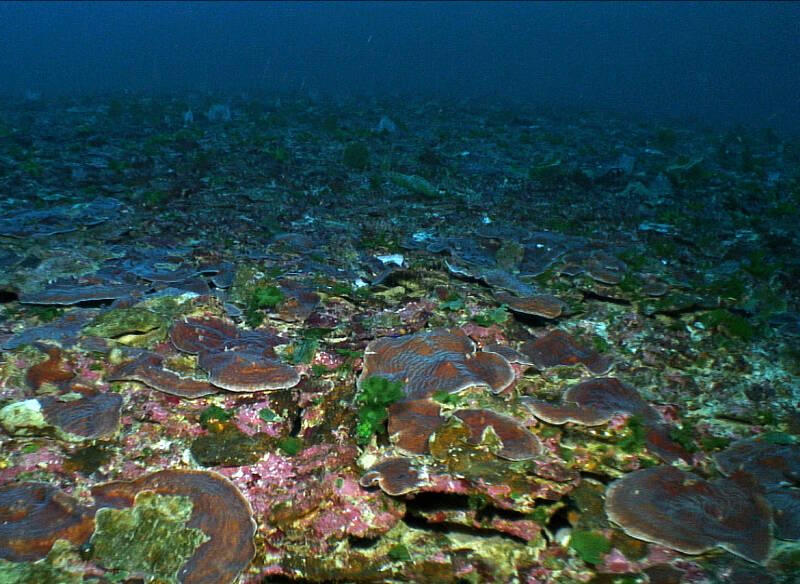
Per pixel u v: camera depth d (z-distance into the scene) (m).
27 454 3.68
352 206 9.96
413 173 12.41
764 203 11.73
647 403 4.74
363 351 5.13
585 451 4.09
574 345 5.47
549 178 12.60
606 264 7.44
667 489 3.75
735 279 7.12
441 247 7.91
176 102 23.61
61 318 5.25
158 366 4.61
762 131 26.88
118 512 3.28
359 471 3.81
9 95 29.06
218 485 3.55
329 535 3.40
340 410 4.36
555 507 3.67
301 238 8.12
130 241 7.66
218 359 4.72
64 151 12.44
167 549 3.13
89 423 3.93
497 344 5.38
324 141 15.55
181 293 5.77
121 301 5.58
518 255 7.58
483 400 4.41
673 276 7.46
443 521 3.60
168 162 12.02
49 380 4.32
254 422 4.17
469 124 20.86
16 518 3.20
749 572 3.25
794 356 5.63
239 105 23.61
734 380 5.25
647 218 10.28
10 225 7.45
